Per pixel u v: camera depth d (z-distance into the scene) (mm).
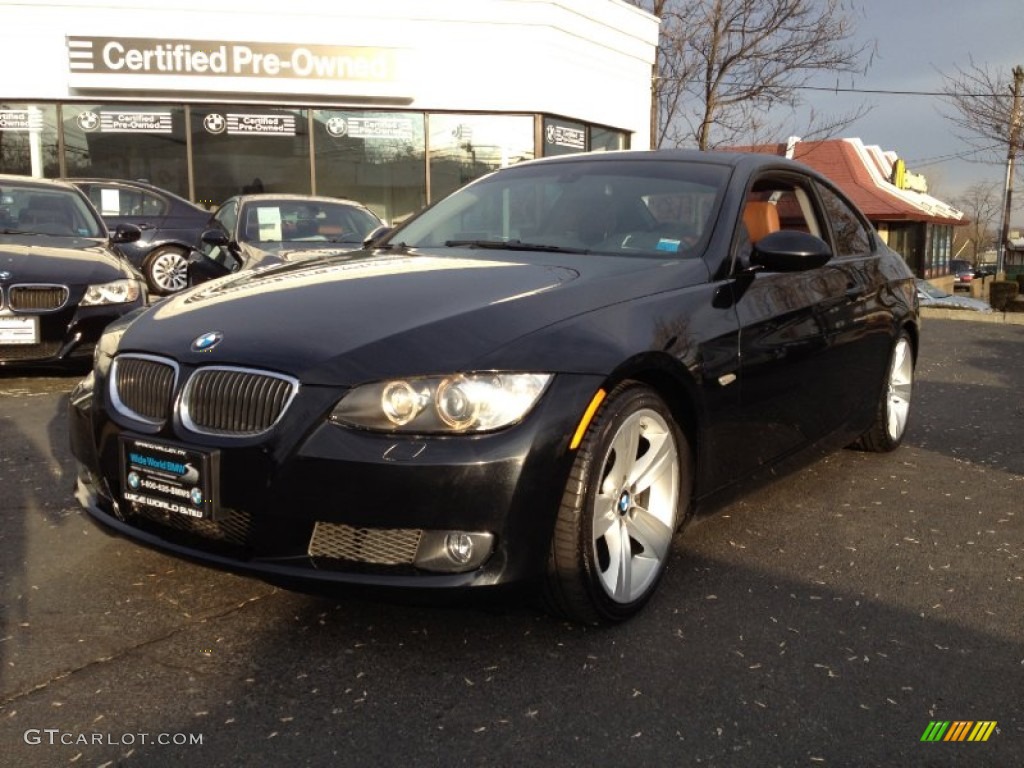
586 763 2152
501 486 2402
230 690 2443
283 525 2469
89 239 7355
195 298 3135
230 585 3098
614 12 16656
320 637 2738
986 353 9883
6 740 2197
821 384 3902
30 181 7785
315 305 2809
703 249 3406
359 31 14820
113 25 14102
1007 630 2898
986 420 6105
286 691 2441
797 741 2262
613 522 2799
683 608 3000
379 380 2424
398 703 2389
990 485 4512
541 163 4293
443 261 3332
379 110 15211
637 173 3895
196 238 12195
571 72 15969
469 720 2318
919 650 2750
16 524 3668
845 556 3508
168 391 2674
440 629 2797
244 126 14852
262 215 8289
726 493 3299
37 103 14250
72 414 3080
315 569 2471
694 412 3043
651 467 2932
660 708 2391
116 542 3479
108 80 14148
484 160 15602
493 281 2959
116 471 2795
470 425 2406
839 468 4789
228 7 14359
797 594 3137
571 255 3428
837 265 4246
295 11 14555
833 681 2555
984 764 2188
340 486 2383
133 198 12023
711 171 3805
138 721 2291
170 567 3244
